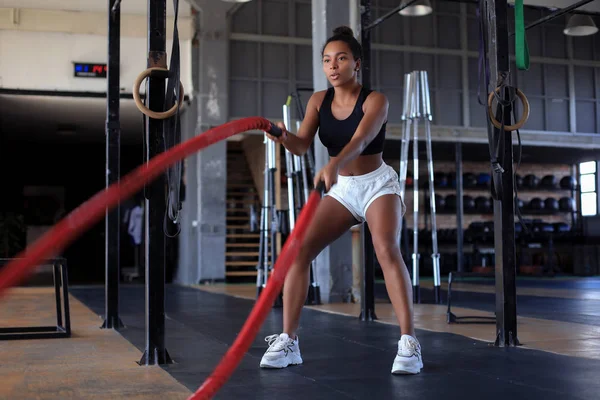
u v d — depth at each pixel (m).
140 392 2.14
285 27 11.80
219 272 11.18
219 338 3.66
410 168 15.46
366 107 2.46
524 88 13.30
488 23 3.32
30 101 10.97
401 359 2.44
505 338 3.19
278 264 1.30
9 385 2.26
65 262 3.70
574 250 14.16
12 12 10.20
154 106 2.73
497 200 3.25
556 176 16.47
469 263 14.45
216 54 11.21
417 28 12.74
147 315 2.74
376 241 2.54
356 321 4.46
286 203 13.77
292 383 2.28
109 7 4.26
